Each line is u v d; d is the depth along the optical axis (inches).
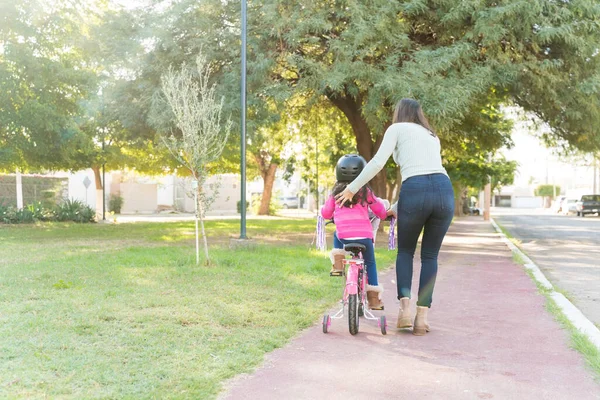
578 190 2591.0
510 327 211.5
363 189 206.8
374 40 558.3
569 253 553.6
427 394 140.1
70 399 130.0
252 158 1619.1
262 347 179.3
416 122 202.1
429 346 185.3
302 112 873.5
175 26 613.0
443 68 534.6
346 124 943.7
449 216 194.7
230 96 576.7
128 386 139.6
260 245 520.1
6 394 131.8
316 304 249.8
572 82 611.5
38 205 1097.4
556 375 154.4
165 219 1343.5
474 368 161.2
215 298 255.6
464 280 339.9
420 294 201.6
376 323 220.1
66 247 527.8
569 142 704.4
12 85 741.9
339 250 210.8
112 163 1152.2
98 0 805.2
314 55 606.5
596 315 246.1
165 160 1147.9
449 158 969.5
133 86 657.6
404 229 198.4
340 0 562.3
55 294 260.4
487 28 534.6
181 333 193.0
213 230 841.5
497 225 1114.7
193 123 375.9
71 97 813.9
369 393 140.7
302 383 147.6
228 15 622.2
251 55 591.8
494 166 1175.0
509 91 649.6
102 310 224.2
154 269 351.3
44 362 156.9
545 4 572.4
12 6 737.0
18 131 776.9
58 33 793.6
